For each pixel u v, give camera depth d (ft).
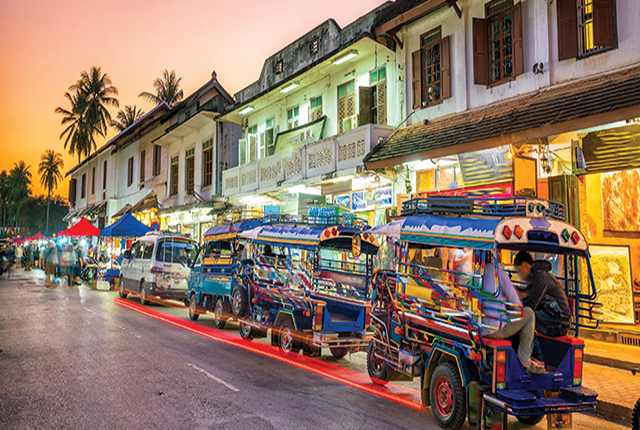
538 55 35.76
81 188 175.32
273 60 72.90
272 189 61.77
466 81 41.19
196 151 89.92
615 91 28.55
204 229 86.17
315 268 29.55
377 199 48.96
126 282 59.26
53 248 80.18
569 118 28.58
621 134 29.48
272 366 26.53
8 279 97.14
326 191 55.36
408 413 19.25
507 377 16.20
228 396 20.40
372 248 28.91
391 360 21.97
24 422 16.98
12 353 28.14
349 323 27.63
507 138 32.22
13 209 316.81
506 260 27.99
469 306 17.35
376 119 51.42
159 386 21.58
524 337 16.55
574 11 33.27
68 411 18.17
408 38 47.24
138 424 16.84
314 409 19.13
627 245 30.73
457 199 19.36
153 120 112.68
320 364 27.91
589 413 20.42
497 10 38.99
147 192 115.34
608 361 26.40
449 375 17.60
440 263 21.17
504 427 16.39
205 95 89.30
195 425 16.83
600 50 32.14
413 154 38.78
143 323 40.52
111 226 74.33
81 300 57.98
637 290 30.32
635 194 30.45
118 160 137.08
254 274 33.99
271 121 70.95
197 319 44.65
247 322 33.63
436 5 41.57
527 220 17.07
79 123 167.12
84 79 168.86
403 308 21.09
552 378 16.87
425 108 45.03
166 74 168.14
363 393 21.93
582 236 18.12
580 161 31.42
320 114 60.13
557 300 17.98
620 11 31.07
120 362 26.11
